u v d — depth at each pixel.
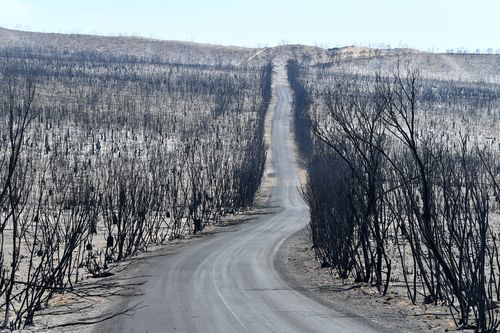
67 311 18.50
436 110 186.25
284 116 179.62
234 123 162.62
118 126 157.62
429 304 18.92
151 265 30.61
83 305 19.45
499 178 53.75
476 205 17.22
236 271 27.75
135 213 40.91
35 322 16.86
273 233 52.31
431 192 19.23
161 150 123.62
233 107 199.12
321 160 33.47
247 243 43.06
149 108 194.00
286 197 93.88
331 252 30.22
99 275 28.20
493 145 134.00
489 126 170.12
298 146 132.25
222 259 32.88
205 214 64.69
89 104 186.25
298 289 22.42
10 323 16.22
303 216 70.75
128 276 26.73
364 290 22.27
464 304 15.62
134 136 142.88
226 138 136.75
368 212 23.14
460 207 17.06
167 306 18.33
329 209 28.50
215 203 71.75
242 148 99.75
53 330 15.38
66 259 23.23
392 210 20.92
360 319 16.00
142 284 23.58
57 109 175.62
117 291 22.00
